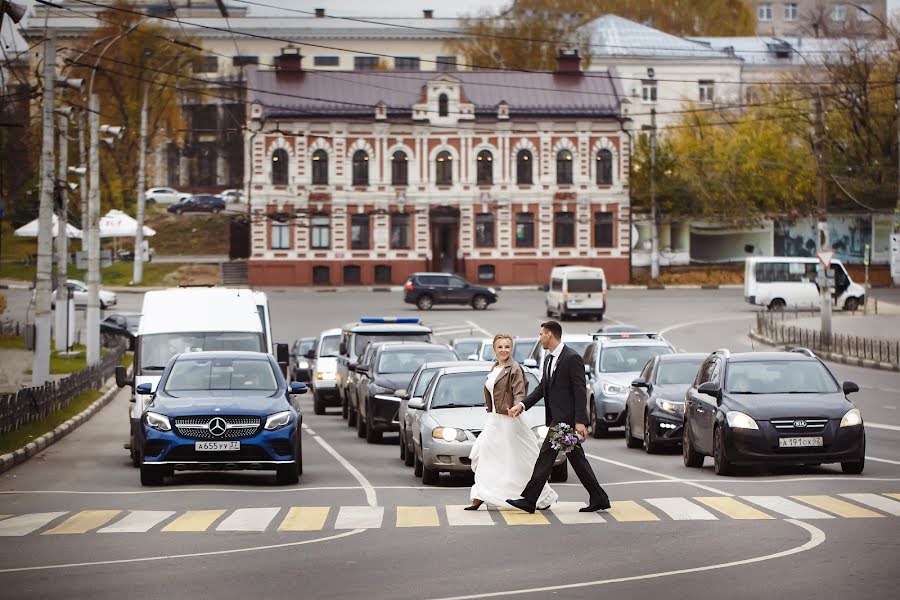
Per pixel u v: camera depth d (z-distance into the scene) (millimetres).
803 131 154000
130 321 100125
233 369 33719
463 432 31109
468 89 152000
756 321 108688
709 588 16750
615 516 24312
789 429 31422
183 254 171375
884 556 19219
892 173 149125
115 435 49000
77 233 129500
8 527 23562
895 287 145000
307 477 33562
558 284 111562
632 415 41781
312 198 147625
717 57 199250
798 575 17641
